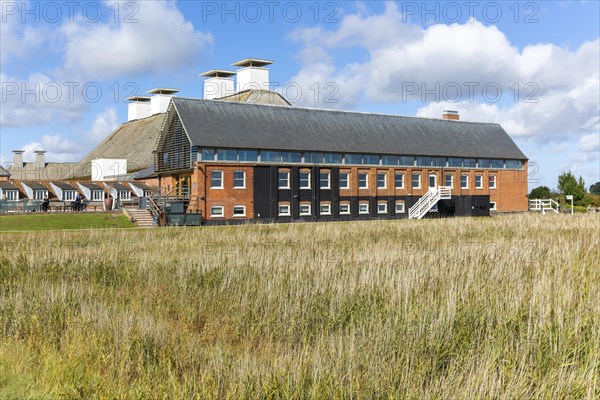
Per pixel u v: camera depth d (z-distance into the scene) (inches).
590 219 1685.5
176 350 406.9
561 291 520.4
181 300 561.6
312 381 346.3
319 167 2242.9
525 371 360.2
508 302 502.3
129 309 520.7
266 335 464.8
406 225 1533.0
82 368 365.1
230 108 2235.5
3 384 329.4
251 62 3506.4
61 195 2819.9
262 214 2119.8
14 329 463.2
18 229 1726.1
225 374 358.6
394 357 378.9
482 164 2716.5
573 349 398.6
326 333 444.8
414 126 2659.9
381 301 526.3
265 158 2139.5
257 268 692.7
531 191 3523.6
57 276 703.7
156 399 326.6
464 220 1769.2
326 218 2250.2
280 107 2369.6
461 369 359.9
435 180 2568.9
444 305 498.3
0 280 674.2
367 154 2369.6
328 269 662.5
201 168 2022.6
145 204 2128.4
